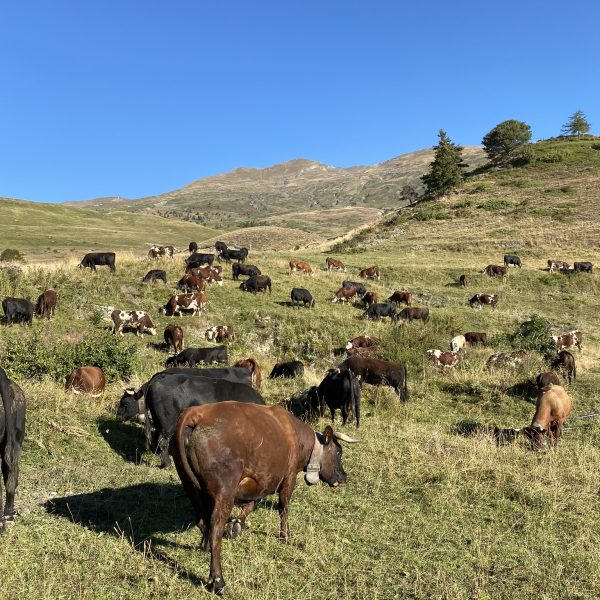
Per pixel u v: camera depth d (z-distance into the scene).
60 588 4.92
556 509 7.46
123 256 27.77
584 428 11.83
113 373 13.77
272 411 5.73
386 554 6.12
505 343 21.84
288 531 6.29
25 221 141.25
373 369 14.03
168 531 6.32
